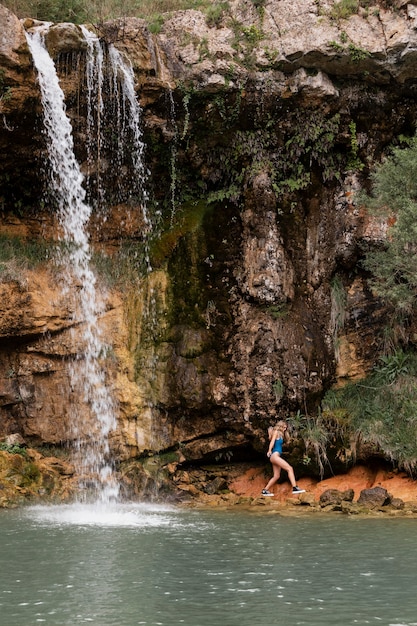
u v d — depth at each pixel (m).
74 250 15.74
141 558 8.55
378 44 15.05
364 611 6.48
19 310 14.45
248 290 15.12
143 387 14.84
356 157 15.80
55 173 15.52
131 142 15.41
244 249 15.38
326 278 15.60
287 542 9.57
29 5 17.77
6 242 15.52
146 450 14.66
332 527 10.81
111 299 15.41
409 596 6.96
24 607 6.58
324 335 15.34
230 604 6.70
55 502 13.36
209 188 16.06
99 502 13.80
